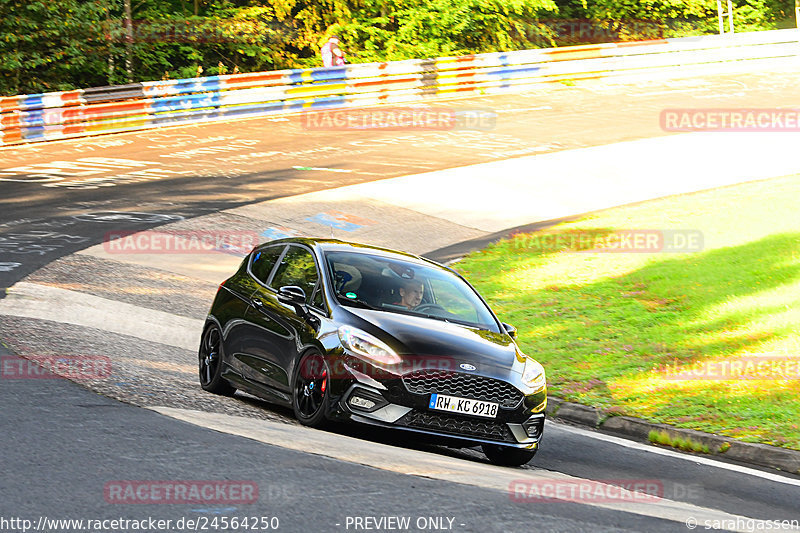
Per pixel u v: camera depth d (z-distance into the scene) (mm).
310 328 30891
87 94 118750
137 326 47188
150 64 162750
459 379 29469
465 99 147375
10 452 22891
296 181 93188
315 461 23969
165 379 35906
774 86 155750
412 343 29688
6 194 83688
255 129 123250
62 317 46125
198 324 50125
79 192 85438
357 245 35969
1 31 141500
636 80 164750
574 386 43719
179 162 101812
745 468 33844
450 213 84625
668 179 98812
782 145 115188
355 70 140000
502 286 62875
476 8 187250
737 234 69062
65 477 21156
